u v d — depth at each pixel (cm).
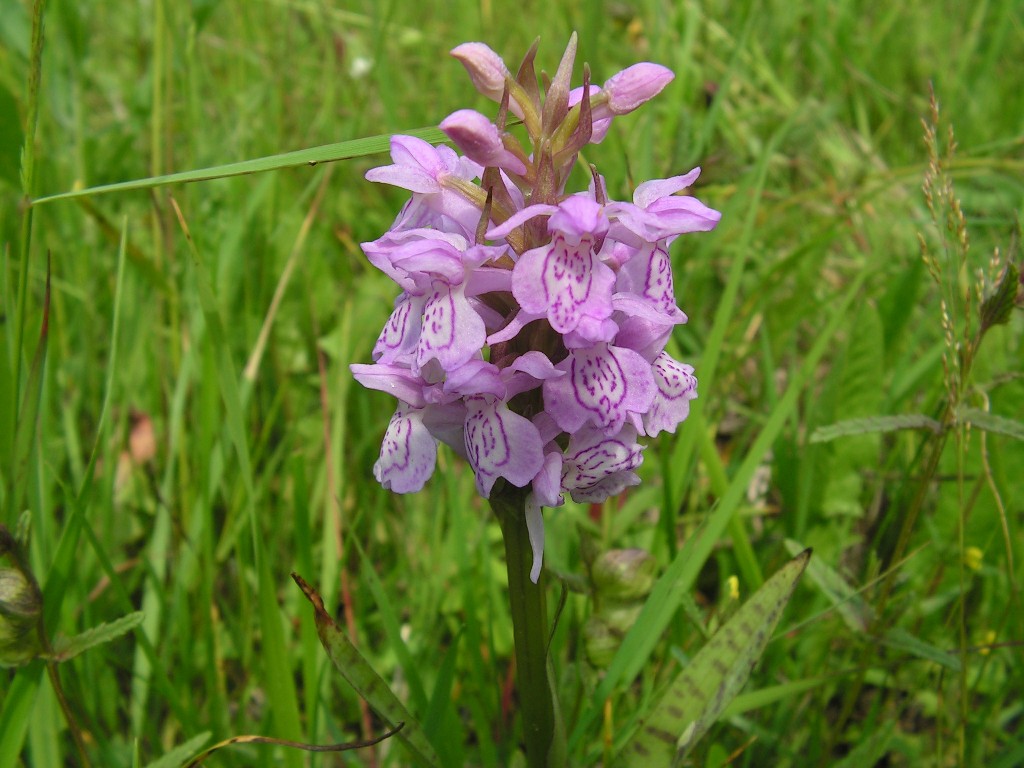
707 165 22
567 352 11
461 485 20
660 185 11
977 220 22
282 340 22
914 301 20
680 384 11
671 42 30
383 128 28
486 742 15
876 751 14
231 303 23
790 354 22
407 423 11
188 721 14
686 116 21
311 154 12
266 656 13
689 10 28
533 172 10
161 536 17
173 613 16
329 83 29
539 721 12
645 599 14
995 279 13
